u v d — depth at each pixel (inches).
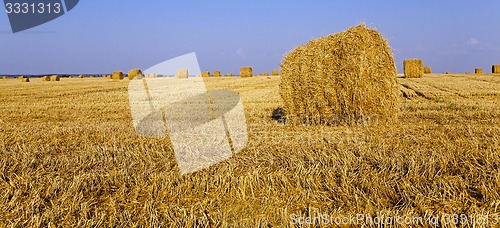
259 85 1203.2
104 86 1344.7
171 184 198.8
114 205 176.6
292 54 441.1
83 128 401.7
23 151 278.5
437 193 178.1
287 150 262.5
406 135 307.6
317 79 420.2
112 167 237.3
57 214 167.6
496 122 389.4
